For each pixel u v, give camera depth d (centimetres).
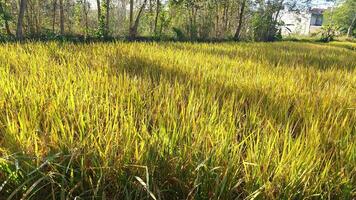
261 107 358
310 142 249
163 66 569
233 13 3406
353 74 693
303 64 837
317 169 227
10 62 539
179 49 975
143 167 203
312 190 208
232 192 211
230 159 215
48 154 217
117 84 399
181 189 211
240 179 204
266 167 211
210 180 208
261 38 3481
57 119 260
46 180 203
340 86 513
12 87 353
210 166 213
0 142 243
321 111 350
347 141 272
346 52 1555
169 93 364
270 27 3553
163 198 203
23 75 422
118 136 236
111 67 543
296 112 355
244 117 347
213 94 366
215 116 303
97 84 398
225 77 514
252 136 276
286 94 422
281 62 838
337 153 247
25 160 204
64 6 2480
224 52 996
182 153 226
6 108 294
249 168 224
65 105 313
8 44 859
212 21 3078
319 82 552
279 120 320
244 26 3672
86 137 227
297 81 511
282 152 238
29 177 198
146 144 225
